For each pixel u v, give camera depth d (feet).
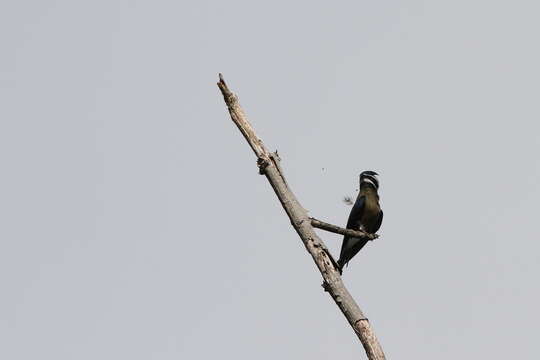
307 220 40.81
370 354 36.96
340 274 39.37
